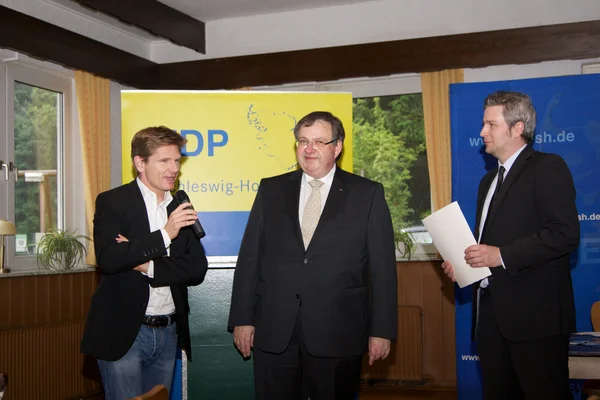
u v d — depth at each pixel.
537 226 2.55
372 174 6.45
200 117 3.32
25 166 5.39
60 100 5.82
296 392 2.74
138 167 2.71
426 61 6.03
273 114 3.32
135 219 2.69
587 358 2.57
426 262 6.04
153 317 2.68
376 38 6.27
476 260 2.53
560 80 4.08
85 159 5.75
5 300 4.82
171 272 2.64
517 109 2.61
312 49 6.40
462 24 6.01
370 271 2.74
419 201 6.31
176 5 6.21
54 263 5.47
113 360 2.56
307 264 2.69
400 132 6.38
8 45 4.96
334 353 2.62
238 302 2.85
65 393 5.27
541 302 2.50
